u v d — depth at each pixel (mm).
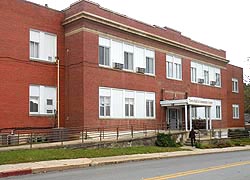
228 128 45906
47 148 20906
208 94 41656
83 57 26938
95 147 23219
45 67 27250
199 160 19891
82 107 26688
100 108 27969
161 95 34125
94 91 27500
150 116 32719
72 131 26297
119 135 27516
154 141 28531
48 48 27609
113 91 29141
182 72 37344
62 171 14883
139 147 25016
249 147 32531
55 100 27656
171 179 12250
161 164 17531
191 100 32938
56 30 28156
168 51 35562
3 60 24859
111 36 29281
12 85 25219
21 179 12617
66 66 28312
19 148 20406
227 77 49375
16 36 25688
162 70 34562
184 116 36719
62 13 28703
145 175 13242
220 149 29406
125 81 30281
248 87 64375
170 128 34625
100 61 28359
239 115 51531
